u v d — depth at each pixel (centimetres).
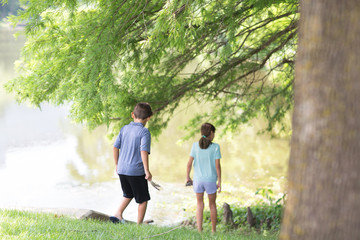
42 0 661
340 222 225
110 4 734
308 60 238
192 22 690
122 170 684
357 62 227
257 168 1953
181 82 1160
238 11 781
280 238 247
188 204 1459
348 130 226
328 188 227
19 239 457
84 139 2603
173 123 2970
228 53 742
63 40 743
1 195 1593
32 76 767
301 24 250
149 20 786
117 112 956
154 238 554
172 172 1928
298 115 242
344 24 229
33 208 803
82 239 496
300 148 238
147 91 1090
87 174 1889
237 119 1375
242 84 1255
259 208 1130
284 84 1341
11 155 2234
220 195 1541
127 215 1375
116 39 750
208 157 790
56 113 3425
